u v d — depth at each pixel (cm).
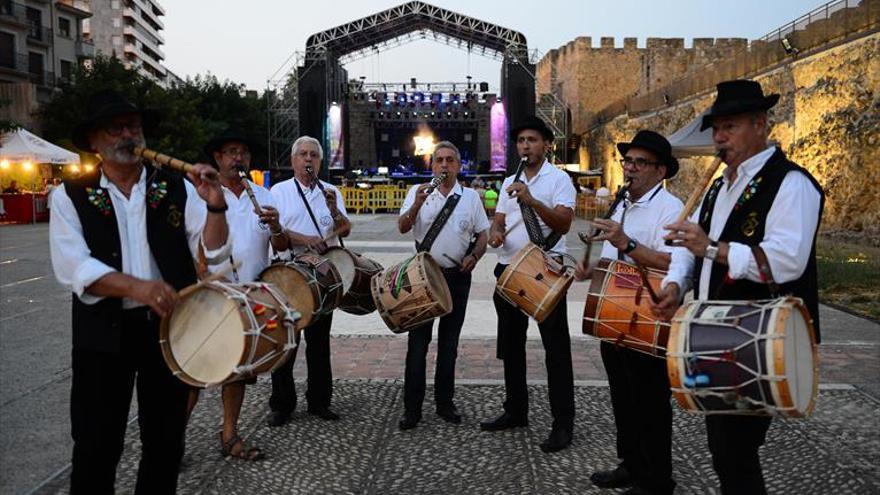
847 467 421
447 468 434
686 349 266
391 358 689
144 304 300
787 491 394
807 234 269
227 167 466
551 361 463
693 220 326
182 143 3953
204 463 439
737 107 281
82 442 296
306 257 463
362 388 595
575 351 704
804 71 1844
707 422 293
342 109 4006
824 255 1359
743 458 284
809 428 484
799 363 260
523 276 438
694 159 2494
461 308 530
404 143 5047
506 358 495
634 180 403
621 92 4331
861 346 707
